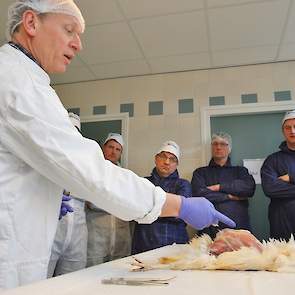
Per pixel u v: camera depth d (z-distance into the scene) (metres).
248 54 2.76
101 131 3.18
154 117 3.05
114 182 0.71
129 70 3.06
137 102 3.13
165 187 2.43
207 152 2.86
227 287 0.54
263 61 2.88
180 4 2.11
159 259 0.87
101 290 0.53
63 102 3.32
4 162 0.75
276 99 2.82
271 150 2.81
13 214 0.74
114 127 3.16
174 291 0.51
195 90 3.02
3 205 0.73
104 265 0.85
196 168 2.85
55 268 2.12
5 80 0.74
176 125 2.99
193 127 2.95
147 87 3.14
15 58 0.81
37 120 0.71
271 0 2.07
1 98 0.73
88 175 0.69
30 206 0.77
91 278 0.64
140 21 2.29
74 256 2.15
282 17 2.24
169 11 2.18
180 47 2.63
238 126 2.92
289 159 2.30
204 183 2.51
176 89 3.06
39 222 0.79
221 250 0.85
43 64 0.88
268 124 2.87
